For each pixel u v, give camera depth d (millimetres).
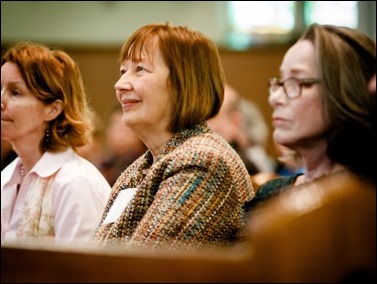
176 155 2961
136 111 3148
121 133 7996
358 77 2277
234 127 7035
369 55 2311
